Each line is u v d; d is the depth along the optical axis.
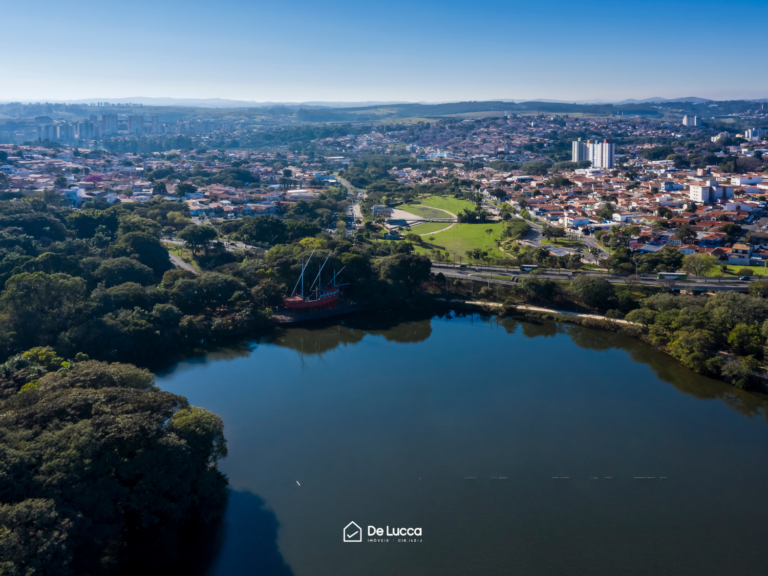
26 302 197.25
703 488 136.75
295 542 118.88
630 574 110.69
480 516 127.44
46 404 116.88
